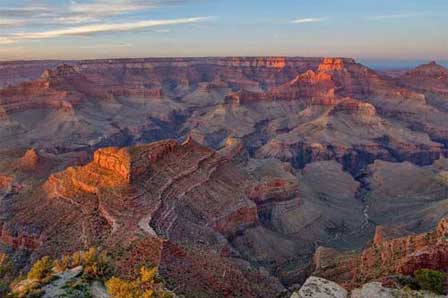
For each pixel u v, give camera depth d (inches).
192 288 2331.4
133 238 2773.1
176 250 2603.3
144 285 1812.3
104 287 1833.2
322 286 1999.3
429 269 2003.0
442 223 2509.8
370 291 1913.1
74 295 1738.4
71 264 2006.6
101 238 2952.8
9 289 1818.4
